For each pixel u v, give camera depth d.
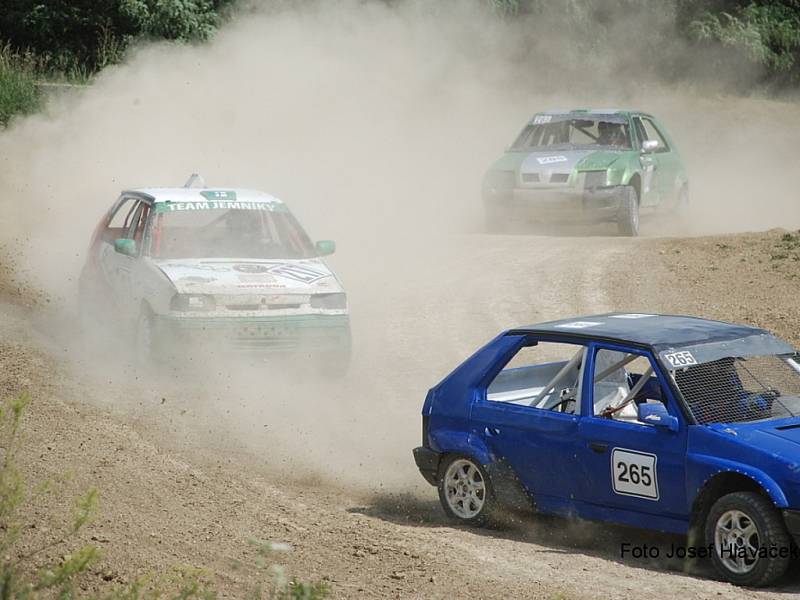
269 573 23.78
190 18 105.81
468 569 24.33
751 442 23.69
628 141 69.69
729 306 47.38
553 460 26.61
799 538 22.70
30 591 20.16
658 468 24.77
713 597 22.53
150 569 23.52
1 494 23.17
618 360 27.67
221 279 40.44
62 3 105.62
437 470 28.84
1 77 89.19
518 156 69.31
